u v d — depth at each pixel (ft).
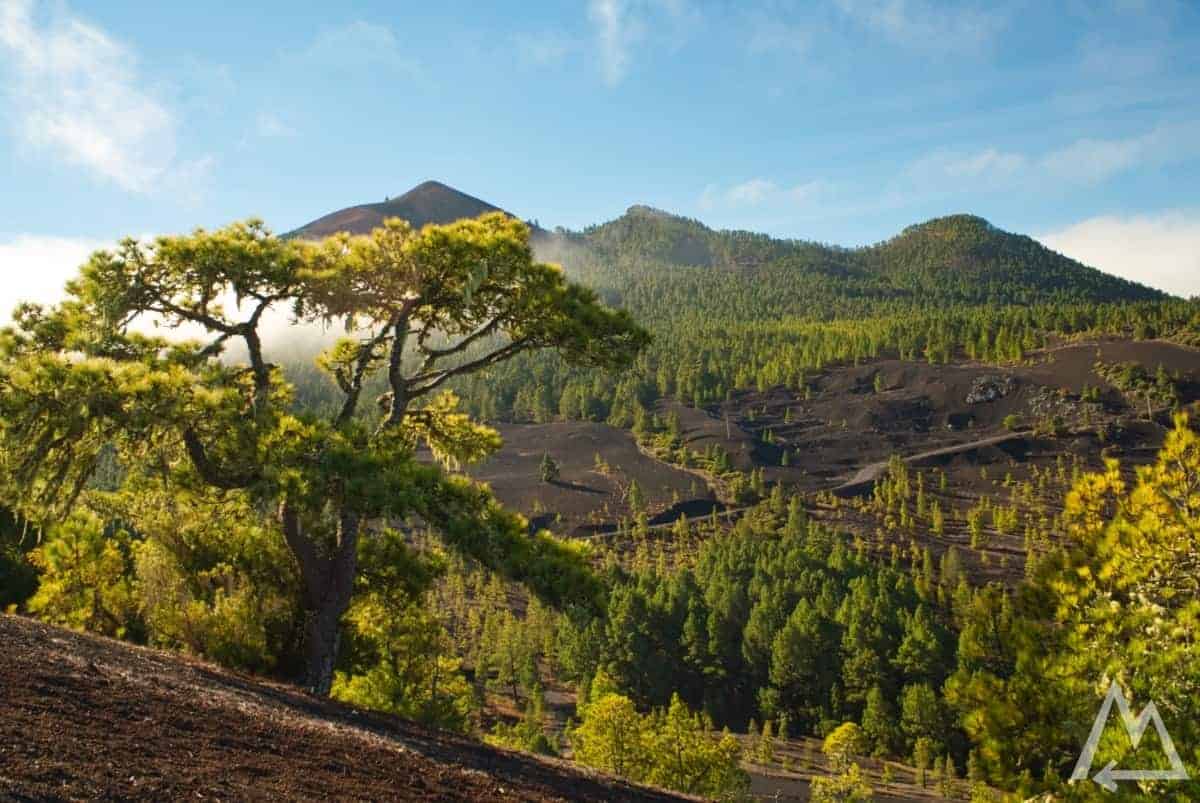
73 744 20.63
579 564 43.86
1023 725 27.25
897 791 237.04
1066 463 637.30
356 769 25.73
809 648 321.11
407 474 42.32
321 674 47.47
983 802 129.49
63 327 45.52
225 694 31.63
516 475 627.46
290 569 53.52
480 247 48.83
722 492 596.29
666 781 117.70
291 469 41.45
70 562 54.03
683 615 360.07
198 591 53.16
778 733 312.71
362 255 49.90
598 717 120.16
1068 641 27.14
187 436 44.96
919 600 367.25
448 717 60.85
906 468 646.33
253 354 51.24
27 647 28.89
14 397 38.09
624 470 639.76
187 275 48.70
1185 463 27.81
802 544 442.50
